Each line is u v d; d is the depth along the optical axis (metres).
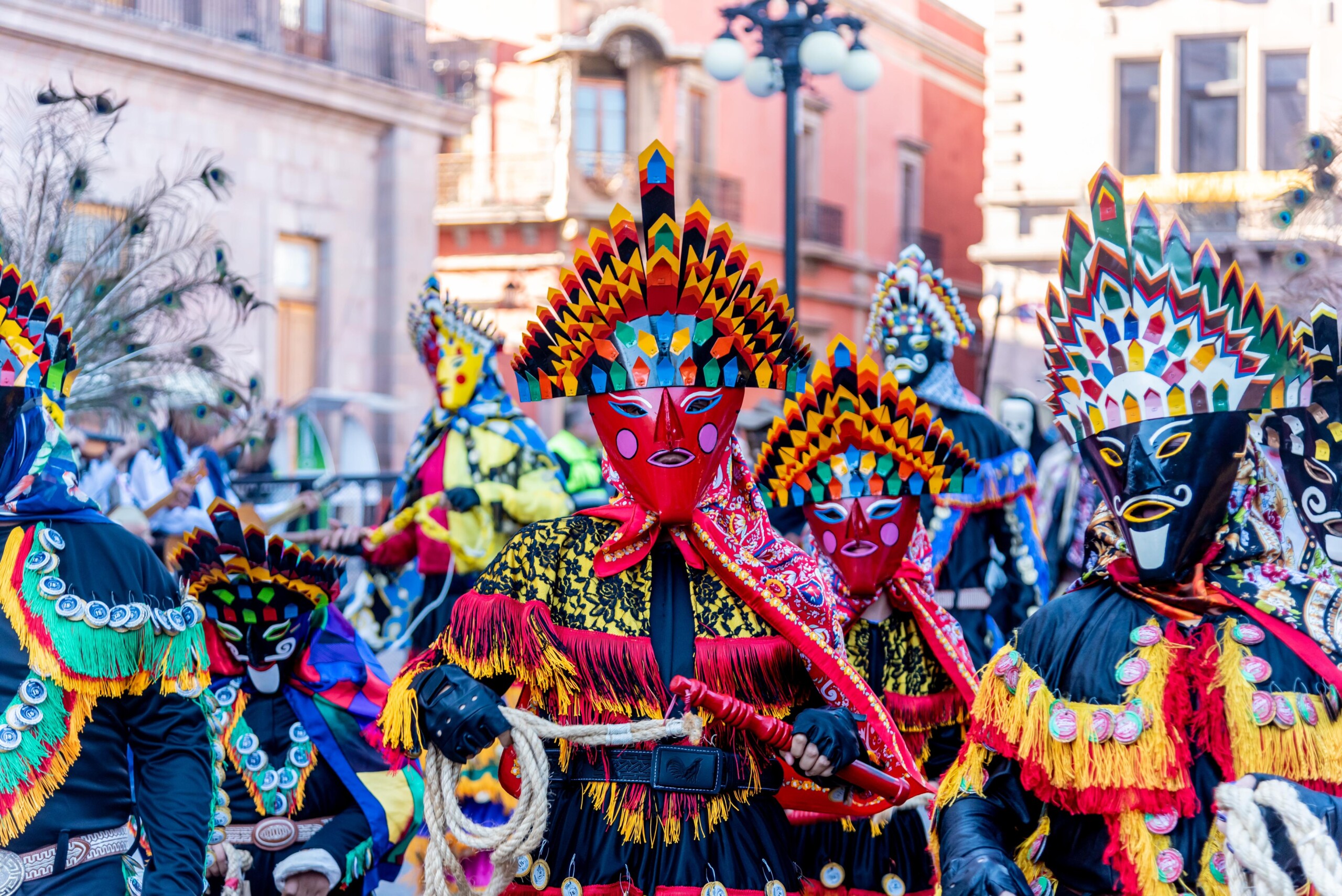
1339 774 2.14
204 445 7.61
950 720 3.98
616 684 2.89
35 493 2.58
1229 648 2.22
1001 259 22.00
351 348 18.47
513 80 23.69
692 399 2.83
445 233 23.89
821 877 3.78
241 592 3.65
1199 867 2.21
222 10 16.48
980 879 2.26
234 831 3.67
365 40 18.41
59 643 2.50
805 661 3.00
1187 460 2.26
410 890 5.20
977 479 5.54
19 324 2.60
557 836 2.91
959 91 32.78
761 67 10.27
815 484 3.87
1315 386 2.32
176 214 6.87
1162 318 2.29
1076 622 2.35
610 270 2.84
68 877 2.49
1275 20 20.72
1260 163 20.81
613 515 2.96
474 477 6.39
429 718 2.80
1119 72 21.45
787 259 10.10
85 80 14.70
